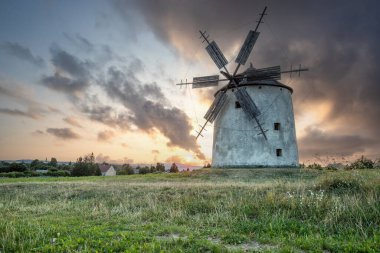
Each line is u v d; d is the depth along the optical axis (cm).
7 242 773
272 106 3569
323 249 707
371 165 2412
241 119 3591
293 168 3288
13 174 6056
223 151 3644
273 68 3494
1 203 1608
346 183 1434
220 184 1931
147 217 1143
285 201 1143
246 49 3628
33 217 1213
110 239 798
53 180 3116
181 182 2392
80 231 904
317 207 1036
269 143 3462
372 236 783
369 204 995
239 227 927
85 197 1755
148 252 665
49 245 745
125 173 8419
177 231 892
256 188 1536
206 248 702
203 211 1199
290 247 700
